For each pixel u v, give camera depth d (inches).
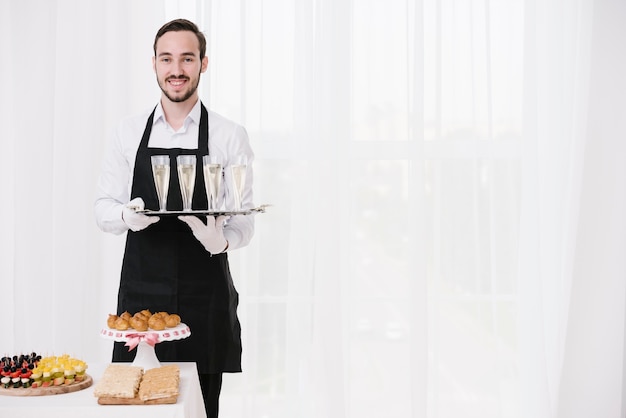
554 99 142.6
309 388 142.3
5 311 139.6
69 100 137.8
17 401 73.8
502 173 145.1
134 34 138.5
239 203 92.7
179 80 100.9
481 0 142.9
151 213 89.6
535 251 141.4
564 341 143.5
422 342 141.9
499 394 143.7
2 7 137.7
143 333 82.6
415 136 141.6
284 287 143.3
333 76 142.0
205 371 102.9
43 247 137.9
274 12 141.9
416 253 142.0
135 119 106.7
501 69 145.0
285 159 142.9
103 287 138.3
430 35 143.1
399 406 145.2
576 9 142.6
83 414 72.2
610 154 142.3
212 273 103.7
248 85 141.9
